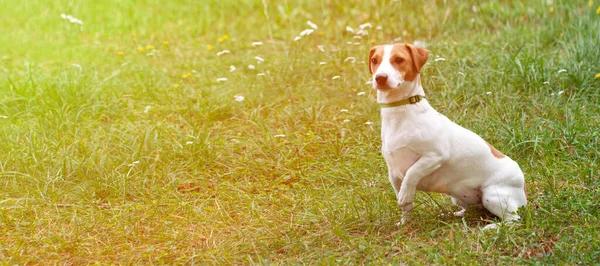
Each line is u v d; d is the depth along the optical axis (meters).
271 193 6.45
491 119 7.43
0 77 9.37
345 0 13.13
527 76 8.25
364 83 8.97
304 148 7.39
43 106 8.31
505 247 4.95
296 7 13.29
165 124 7.97
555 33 10.01
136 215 6.04
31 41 11.69
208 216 6.01
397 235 5.23
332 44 10.99
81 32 12.18
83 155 7.09
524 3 11.91
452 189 5.36
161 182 6.70
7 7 13.28
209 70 10.05
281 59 10.20
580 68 8.23
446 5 12.12
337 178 6.63
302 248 5.25
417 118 5.09
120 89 9.12
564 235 5.06
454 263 4.74
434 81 8.61
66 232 5.73
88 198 6.36
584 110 7.52
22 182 6.60
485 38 10.29
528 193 5.95
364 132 7.63
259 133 7.88
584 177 6.08
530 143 6.88
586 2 10.79
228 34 12.12
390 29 11.52
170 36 12.05
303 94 8.90
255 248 5.29
